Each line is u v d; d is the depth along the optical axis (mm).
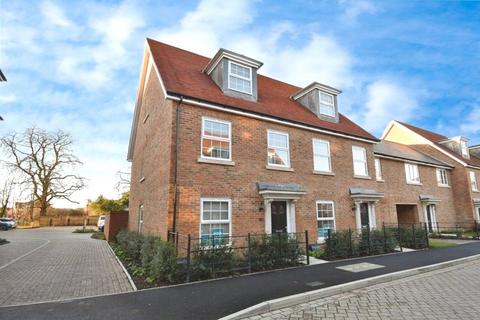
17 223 35094
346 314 4742
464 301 5387
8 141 32281
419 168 21000
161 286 6398
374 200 14141
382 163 18359
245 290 5984
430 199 20062
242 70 12305
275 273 7660
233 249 8211
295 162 12156
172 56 12742
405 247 12938
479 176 25078
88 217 39250
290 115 12641
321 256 10102
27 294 5891
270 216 10672
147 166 13039
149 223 11547
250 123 11172
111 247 14641
